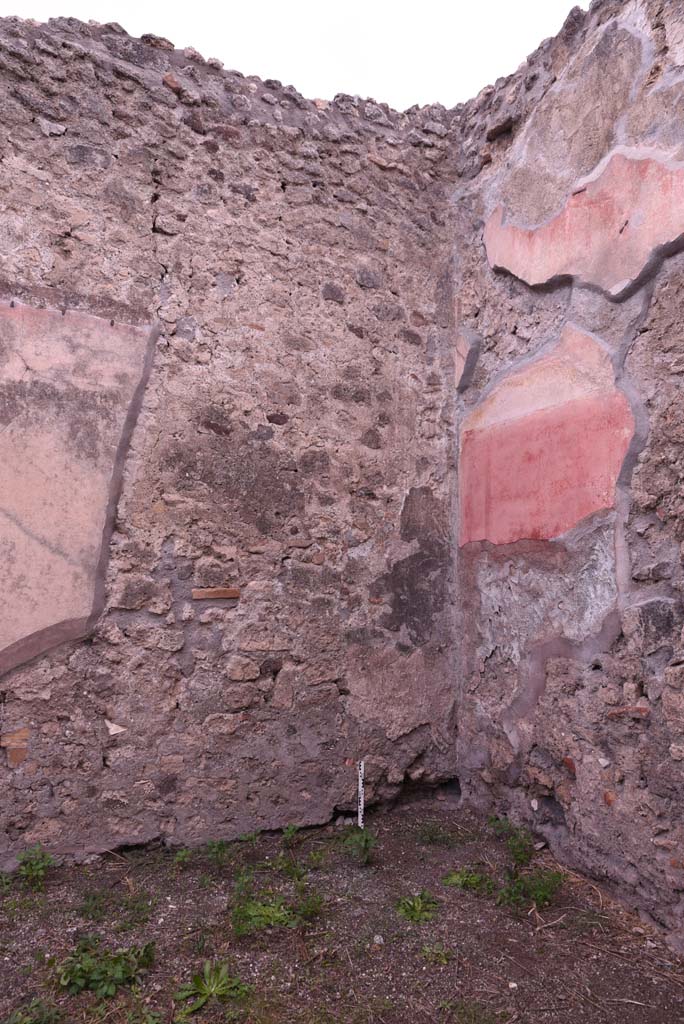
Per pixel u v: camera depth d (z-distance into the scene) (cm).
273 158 351
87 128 310
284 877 286
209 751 318
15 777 282
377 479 367
